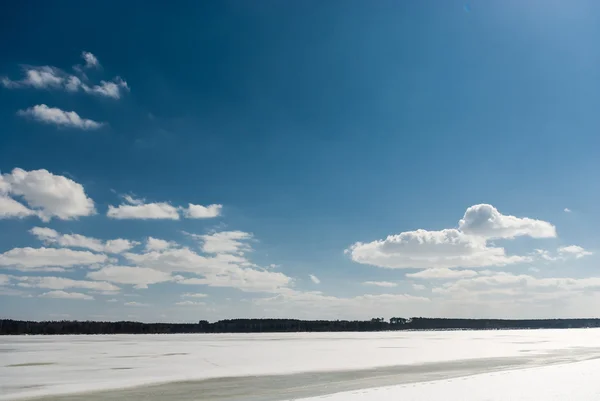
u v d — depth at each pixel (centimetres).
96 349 6950
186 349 7006
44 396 2686
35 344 8712
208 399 2512
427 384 2706
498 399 2131
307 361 4853
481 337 13825
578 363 3962
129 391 2825
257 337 14175
